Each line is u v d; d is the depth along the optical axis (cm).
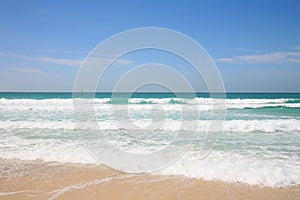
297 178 603
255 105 2459
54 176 636
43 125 1299
